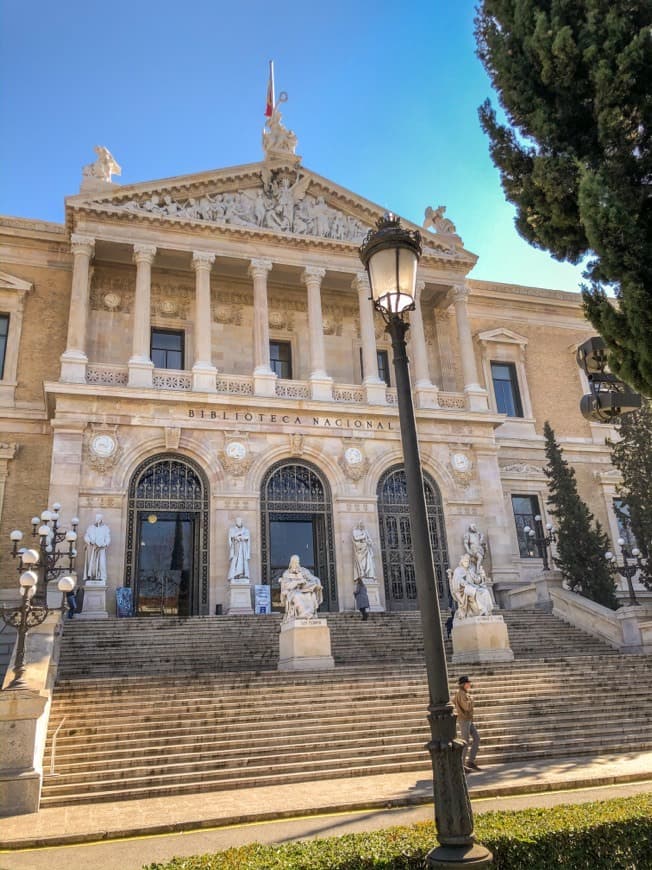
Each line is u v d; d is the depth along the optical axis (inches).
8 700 483.2
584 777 471.8
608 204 390.9
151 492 1147.3
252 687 671.8
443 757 236.1
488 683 723.4
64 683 657.0
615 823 257.9
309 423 1250.0
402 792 456.8
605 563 1157.7
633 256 388.8
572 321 1678.2
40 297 1282.0
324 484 1248.2
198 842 363.3
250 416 1219.9
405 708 647.1
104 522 1086.4
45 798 475.8
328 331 1450.5
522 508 1482.5
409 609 1226.0
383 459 1279.5
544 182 440.5
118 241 1233.4
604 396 424.8
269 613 1042.1
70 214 1232.8
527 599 1161.4
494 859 238.5
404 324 313.7
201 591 1120.8
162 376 1200.2
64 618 928.3
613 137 417.1
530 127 462.3
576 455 1557.6
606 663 818.8
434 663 251.3
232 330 1381.6
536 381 1598.2
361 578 1172.5
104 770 515.5
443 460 1318.9
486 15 486.9
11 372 1224.2
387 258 315.3
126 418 1147.9
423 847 238.5
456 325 1510.8
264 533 1182.9
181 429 1173.7
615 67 411.5
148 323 1213.7
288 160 1396.4
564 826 253.9
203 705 629.3
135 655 842.8
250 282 1408.7
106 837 381.4
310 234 1362.0
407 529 1273.4
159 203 1291.8
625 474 1198.9
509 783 463.5
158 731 575.2
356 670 740.7
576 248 461.7
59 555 865.5
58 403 1119.0
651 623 894.4
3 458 1168.2
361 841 248.8
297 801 442.0
